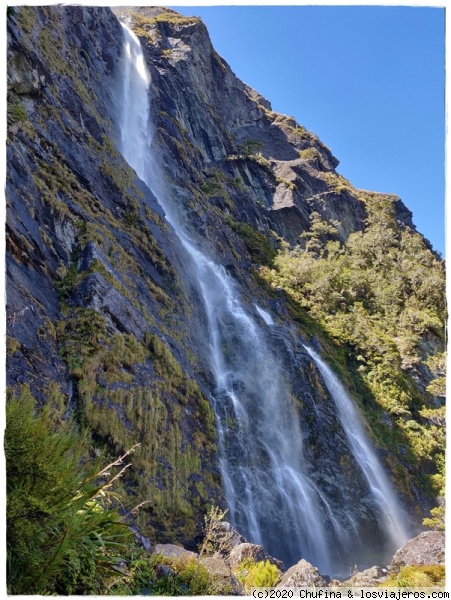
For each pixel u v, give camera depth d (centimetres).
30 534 315
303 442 1862
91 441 936
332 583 681
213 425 1462
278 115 7156
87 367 1034
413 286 4309
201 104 5116
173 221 2683
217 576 578
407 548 838
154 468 1070
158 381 1251
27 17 1750
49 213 1298
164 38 5338
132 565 489
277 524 1435
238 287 2592
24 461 335
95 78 2638
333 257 4719
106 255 1408
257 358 2059
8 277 994
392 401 2934
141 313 1398
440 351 3738
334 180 6259
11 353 885
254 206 4603
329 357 2916
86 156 1736
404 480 2358
